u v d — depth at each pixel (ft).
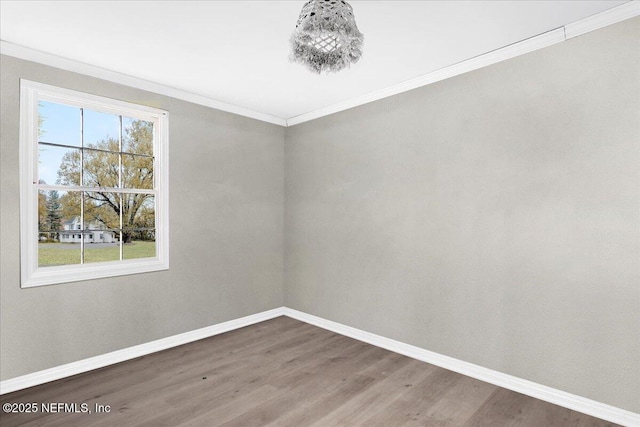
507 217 8.85
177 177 11.53
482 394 8.60
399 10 7.14
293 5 6.97
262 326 13.56
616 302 7.35
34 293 8.82
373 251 11.80
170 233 11.35
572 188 7.89
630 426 7.20
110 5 6.93
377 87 11.28
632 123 7.16
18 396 8.32
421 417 7.68
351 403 8.21
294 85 11.17
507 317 8.87
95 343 9.83
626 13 7.12
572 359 7.91
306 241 14.05
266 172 14.28
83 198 9.82
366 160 12.01
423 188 10.50
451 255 9.89
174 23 7.63
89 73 9.69
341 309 12.80
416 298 10.68
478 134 9.36
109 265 10.18
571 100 7.89
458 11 7.19
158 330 11.11
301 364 10.24
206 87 11.37
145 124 11.09
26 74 8.69
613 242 7.39
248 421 7.50
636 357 7.14
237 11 7.18
